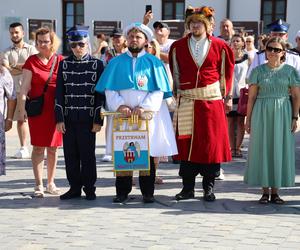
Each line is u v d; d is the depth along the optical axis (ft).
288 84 24.91
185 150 25.68
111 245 20.11
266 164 24.94
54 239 20.79
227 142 25.84
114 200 25.79
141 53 24.98
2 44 84.23
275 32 31.30
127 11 81.71
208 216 23.57
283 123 24.85
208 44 25.26
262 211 24.32
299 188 28.63
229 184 29.50
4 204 25.58
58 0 83.41
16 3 84.07
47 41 25.93
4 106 26.30
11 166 34.14
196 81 25.23
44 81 25.95
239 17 78.18
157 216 23.59
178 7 80.53
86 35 25.34
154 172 25.67
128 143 24.79
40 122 26.14
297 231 21.61
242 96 35.04
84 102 25.35
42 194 26.78
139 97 24.68
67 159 26.17
